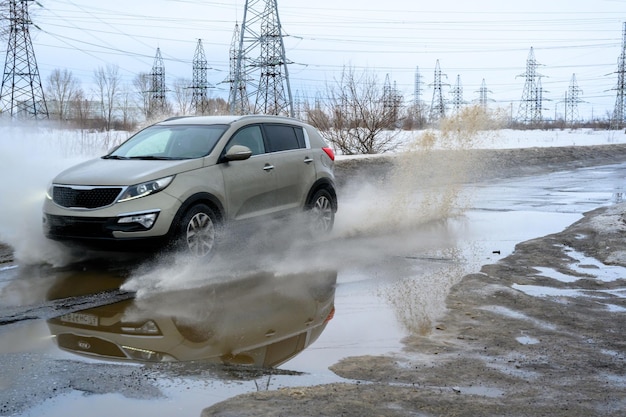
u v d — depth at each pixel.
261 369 4.41
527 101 81.94
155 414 3.63
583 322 5.54
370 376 4.27
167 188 7.32
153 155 8.24
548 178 20.42
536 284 6.88
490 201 14.45
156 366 4.45
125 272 7.43
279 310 5.98
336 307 6.07
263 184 8.53
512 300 6.22
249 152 8.13
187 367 4.44
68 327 5.39
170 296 6.44
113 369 4.37
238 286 6.88
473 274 7.30
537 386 4.11
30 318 5.64
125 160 8.09
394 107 27.83
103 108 50.00
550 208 13.28
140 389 4.00
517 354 4.73
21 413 3.64
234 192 8.08
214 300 6.32
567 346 4.92
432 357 4.66
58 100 49.25
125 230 7.05
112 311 5.89
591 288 6.69
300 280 7.15
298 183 9.16
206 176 7.77
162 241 7.20
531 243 9.16
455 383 4.15
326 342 5.04
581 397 3.93
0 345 4.89
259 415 3.56
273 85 46.69
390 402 3.79
